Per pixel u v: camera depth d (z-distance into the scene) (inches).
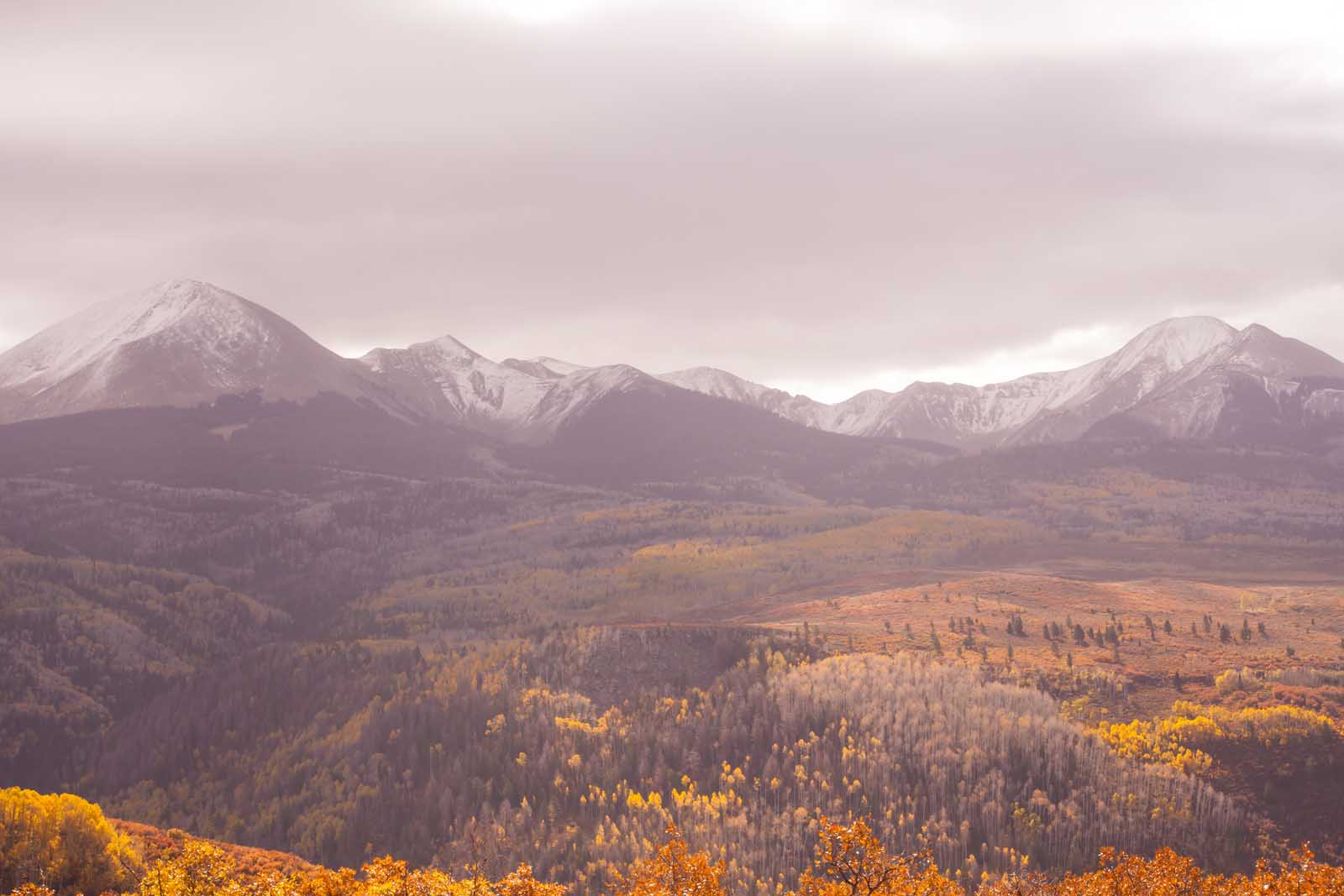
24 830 6766.7
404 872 4370.1
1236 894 4207.7
